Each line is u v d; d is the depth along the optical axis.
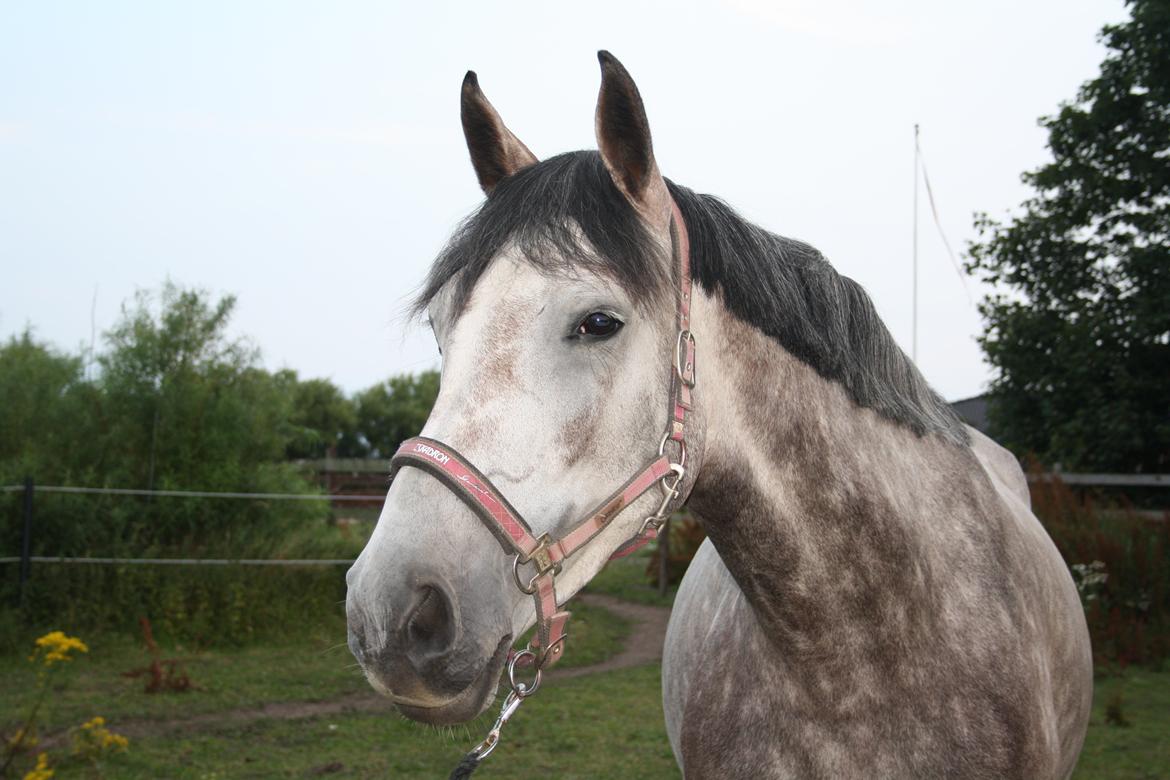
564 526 1.34
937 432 1.88
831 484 1.64
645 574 11.59
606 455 1.39
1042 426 12.91
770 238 1.73
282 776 4.32
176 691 5.90
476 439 1.31
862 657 1.62
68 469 8.12
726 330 1.59
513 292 1.37
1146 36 12.35
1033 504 8.37
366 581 1.23
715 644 1.87
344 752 4.72
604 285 1.37
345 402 29.89
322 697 5.89
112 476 8.29
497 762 4.57
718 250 1.59
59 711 5.35
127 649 7.05
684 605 2.20
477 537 1.28
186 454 8.55
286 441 9.70
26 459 8.00
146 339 8.84
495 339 1.35
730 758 1.71
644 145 1.43
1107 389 12.33
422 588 1.24
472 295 1.39
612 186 1.45
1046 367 12.80
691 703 1.84
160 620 7.50
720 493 1.61
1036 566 1.91
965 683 1.62
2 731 4.86
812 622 1.63
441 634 1.25
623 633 8.46
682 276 1.50
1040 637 1.78
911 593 1.65
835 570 1.62
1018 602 1.75
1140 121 12.67
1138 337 12.04
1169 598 7.26
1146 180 12.48
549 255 1.36
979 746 1.59
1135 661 6.61
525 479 1.31
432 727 1.37
